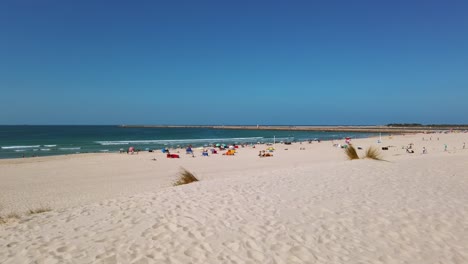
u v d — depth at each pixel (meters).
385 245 4.07
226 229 4.56
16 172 21.89
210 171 21.58
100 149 45.75
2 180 18.61
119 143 58.16
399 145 43.38
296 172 9.20
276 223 4.78
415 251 3.93
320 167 9.99
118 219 5.17
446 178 8.04
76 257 3.77
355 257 3.75
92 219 5.28
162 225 4.77
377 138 62.19
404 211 5.29
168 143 59.09
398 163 10.45
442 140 52.16
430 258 3.77
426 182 7.54
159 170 22.92
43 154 38.78
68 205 11.23
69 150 43.91
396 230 4.53
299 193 6.56
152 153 36.44
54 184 17.02
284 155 33.69
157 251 3.89
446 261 3.72
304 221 4.86
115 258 3.72
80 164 26.22
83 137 77.56
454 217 5.02
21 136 79.62
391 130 110.56
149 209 5.65
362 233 4.42
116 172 22.00
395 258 3.75
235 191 6.84
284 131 126.19
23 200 12.50
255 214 5.21
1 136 79.06
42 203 11.69
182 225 4.74
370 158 11.73
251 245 4.03
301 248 3.95
